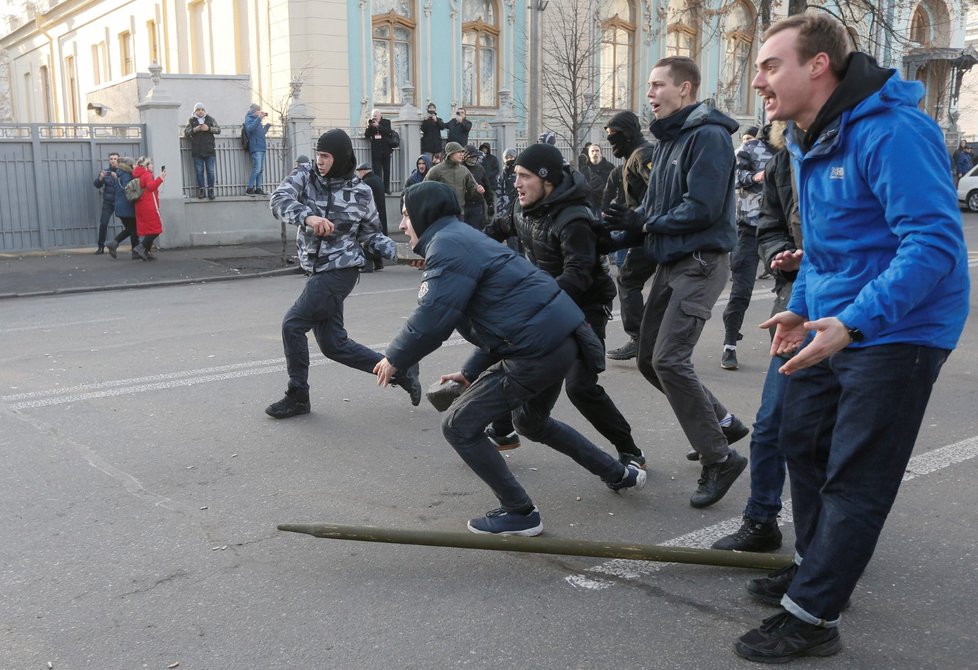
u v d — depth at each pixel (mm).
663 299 4258
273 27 21125
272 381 6645
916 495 4305
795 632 2871
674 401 4152
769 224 4176
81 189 16422
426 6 22391
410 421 5637
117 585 3453
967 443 5074
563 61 22375
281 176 18219
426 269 3611
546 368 3643
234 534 3930
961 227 2521
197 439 5277
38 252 16109
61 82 37000
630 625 3119
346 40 21125
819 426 3066
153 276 13578
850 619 3141
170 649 2988
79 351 7863
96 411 5875
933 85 31531
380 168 18875
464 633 3074
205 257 15641
